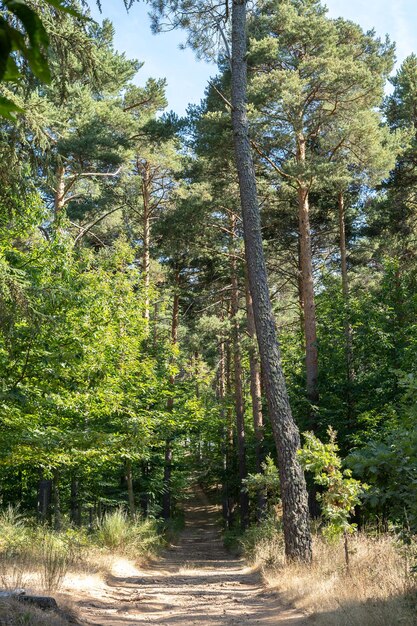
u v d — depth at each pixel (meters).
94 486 24.28
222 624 7.50
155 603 9.22
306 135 22.34
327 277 26.36
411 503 6.97
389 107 27.28
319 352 22.08
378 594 7.43
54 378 12.19
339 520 10.09
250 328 26.34
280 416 12.93
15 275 9.59
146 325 19.41
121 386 18.22
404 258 26.75
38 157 9.06
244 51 14.03
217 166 22.98
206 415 26.59
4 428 12.14
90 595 9.25
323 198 25.84
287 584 10.48
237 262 28.19
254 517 31.34
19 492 25.17
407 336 19.84
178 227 23.80
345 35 23.98
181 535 35.56
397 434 7.27
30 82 7.84
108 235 30.80
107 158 21.73
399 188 25.55
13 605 6.21
